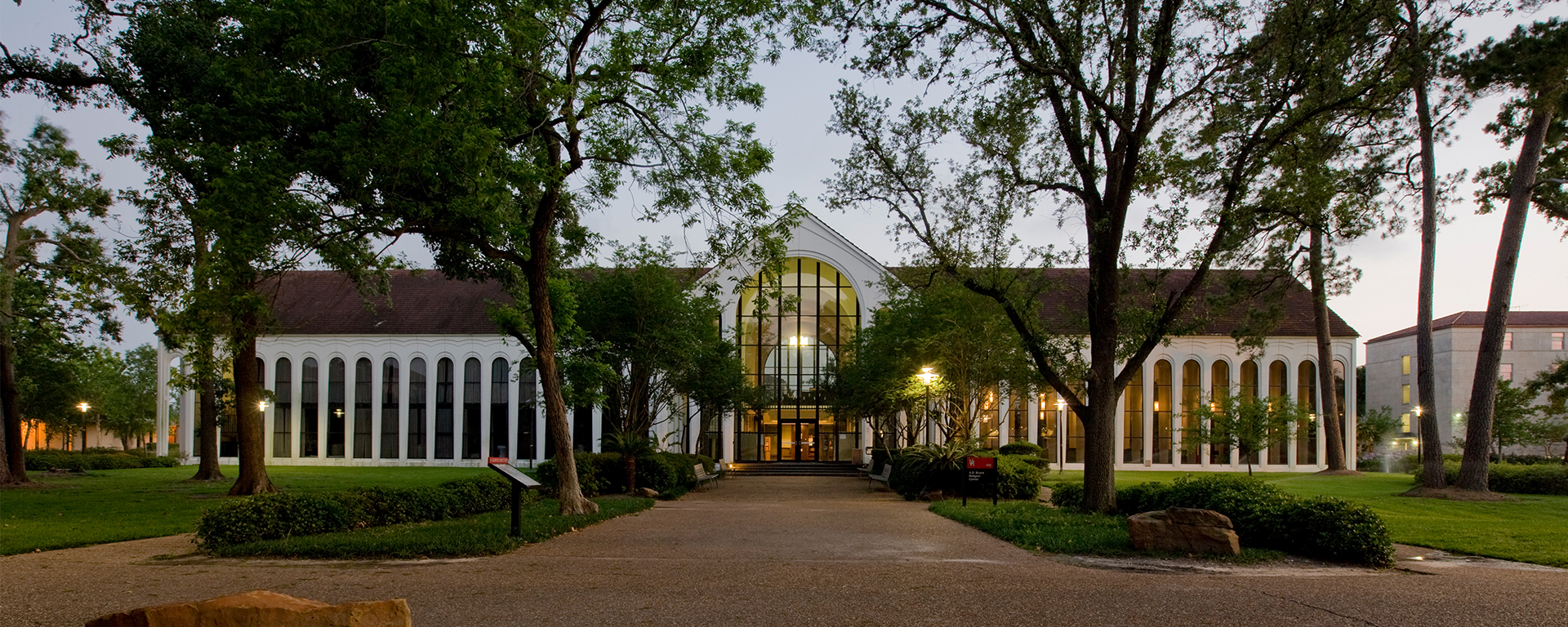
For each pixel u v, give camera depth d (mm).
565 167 15555
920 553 10438
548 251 16891
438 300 45156
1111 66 15016
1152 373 42875
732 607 7004
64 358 39375
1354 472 32812
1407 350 69625
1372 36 14016
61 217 24359
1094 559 9781
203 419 27234
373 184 13242
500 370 42750
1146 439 42469
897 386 27594
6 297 22547
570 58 14805
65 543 10898
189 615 4566
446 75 12250
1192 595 7602
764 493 26125
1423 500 20828
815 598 7418
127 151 18125
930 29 14602
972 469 17359
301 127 13242
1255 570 9109
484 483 15688
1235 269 16156
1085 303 40531
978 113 15367
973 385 25531
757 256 16359
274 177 12438
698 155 15328
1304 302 44750
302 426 42844
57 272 24266
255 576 8453
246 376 21016
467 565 9211
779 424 43906
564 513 15211
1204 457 42531
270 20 12297
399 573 8617
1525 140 21516
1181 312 15461
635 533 12719
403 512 12977
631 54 14445
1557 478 22766
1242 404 30453
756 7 14242
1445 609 7184
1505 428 43562
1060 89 15516
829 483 32344
